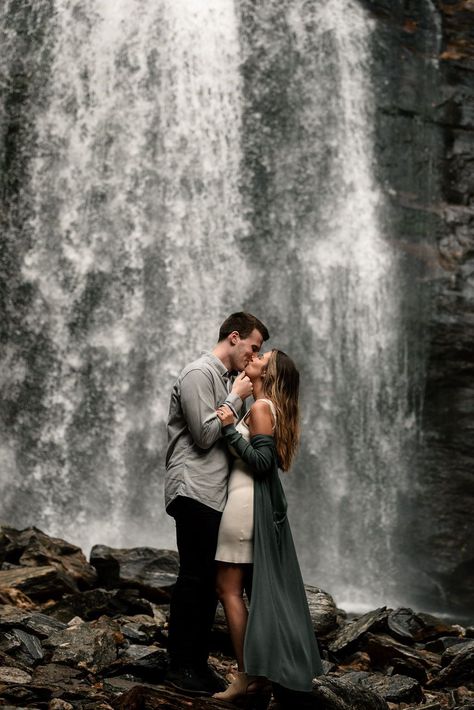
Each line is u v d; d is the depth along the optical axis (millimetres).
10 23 17469
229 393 4594
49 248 16656
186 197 17562
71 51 17469
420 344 18469
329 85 19062
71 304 16484
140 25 17922
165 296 17000
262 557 4320
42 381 16109
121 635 5398
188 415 4418
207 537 4422
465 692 5410
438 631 6883
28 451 15734
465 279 18734
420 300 18609
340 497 17500
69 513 15500
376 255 18625
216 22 18531
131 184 17250
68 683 4637
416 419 18328
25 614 5594
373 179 18969
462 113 19609
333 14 19391
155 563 7781
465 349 18469
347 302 18297
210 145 17969
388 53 19562
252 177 18219
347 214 18656
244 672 4340
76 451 15859
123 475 15883
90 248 16797
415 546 17781
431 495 18016
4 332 16203
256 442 4441
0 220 16656
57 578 6816
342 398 17922
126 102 17562
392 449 18047
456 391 18406
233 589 4406
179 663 4469
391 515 17781
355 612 14883
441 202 19172
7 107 17094
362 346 18250
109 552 7887
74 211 16891
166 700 4125
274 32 18953
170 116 17766
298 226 18297
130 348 16547
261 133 18438
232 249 17719
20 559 7438
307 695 4359
